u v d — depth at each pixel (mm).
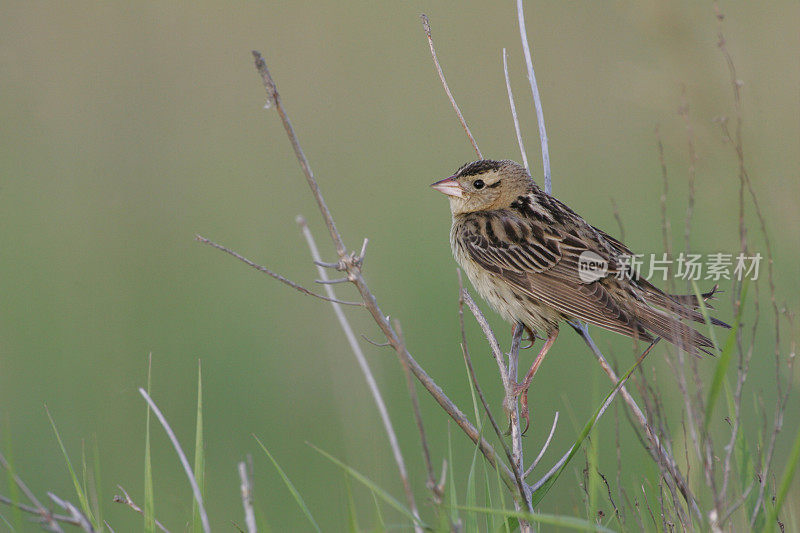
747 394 9602
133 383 12891
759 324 10578
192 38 20875
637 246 13492
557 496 10141
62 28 20609
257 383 12742
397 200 17234
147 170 19078
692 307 7656
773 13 16641
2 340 13758
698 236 13078
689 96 9188
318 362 12602
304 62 20484
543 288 8688
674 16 9414
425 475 9656
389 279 14094
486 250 9156
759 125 9367
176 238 16891
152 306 14789
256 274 15438
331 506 10922
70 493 11078
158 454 11625
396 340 6039
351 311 9898
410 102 19703
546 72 19781
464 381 11969
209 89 20078
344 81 20281
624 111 17641
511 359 8766
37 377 12961
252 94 20812
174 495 10820
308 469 11484
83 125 19812
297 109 19656
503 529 6297
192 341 13766
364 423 8586
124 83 20328
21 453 11586
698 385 5637
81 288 15250
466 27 21188
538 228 9180
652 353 9516
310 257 15688
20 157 19469
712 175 9078
